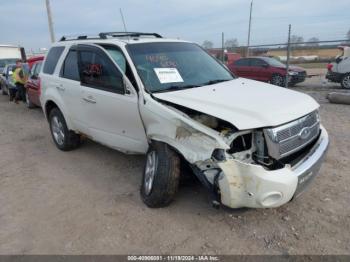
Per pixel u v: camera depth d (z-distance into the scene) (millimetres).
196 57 5020
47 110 6562
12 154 6531
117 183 4809
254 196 3127
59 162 5816
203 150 3328
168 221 3744
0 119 10281
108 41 4855
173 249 3299
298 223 3611
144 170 4109
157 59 4562
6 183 5102
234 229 3553
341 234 3404
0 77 16672
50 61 6395
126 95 4297
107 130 4859
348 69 13883
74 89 5352
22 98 13203
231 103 3527
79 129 5656
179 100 3736
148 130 3994
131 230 3629
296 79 15422
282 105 3541
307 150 3701
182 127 3520
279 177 3109
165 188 3744
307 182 3480
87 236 3580
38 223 3889
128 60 4359
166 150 3729
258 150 3281
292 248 3229
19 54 25656
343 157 5391
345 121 7766
